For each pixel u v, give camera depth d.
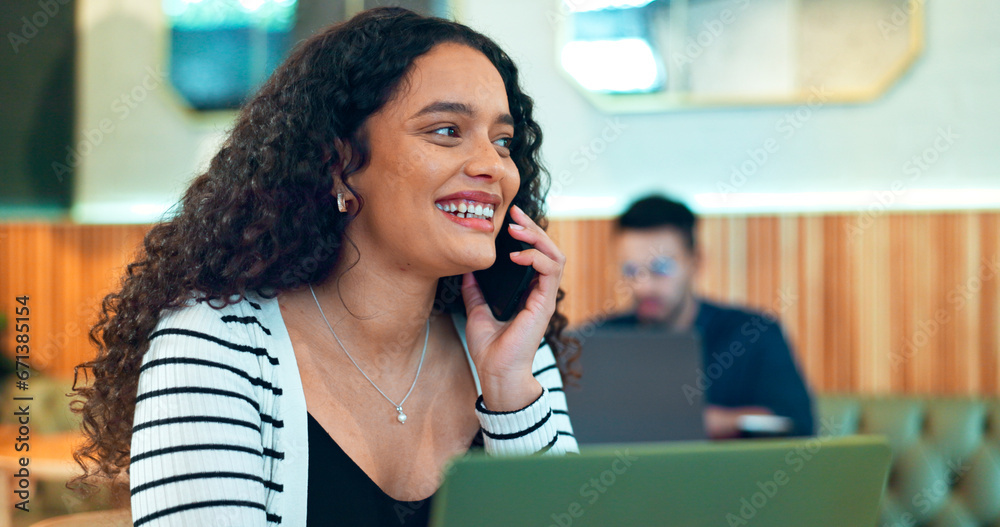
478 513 0.58
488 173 0.95
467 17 3.46
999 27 3.14
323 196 1.00
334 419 0.97
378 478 0.98
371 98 0.96
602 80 3.42
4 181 3.94
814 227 3.22
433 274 0.99
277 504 0.92
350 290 1.01
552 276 1.06
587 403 1.71
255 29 3.74
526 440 1.02
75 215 3.93
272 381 0.95
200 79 3.81
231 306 0.96
